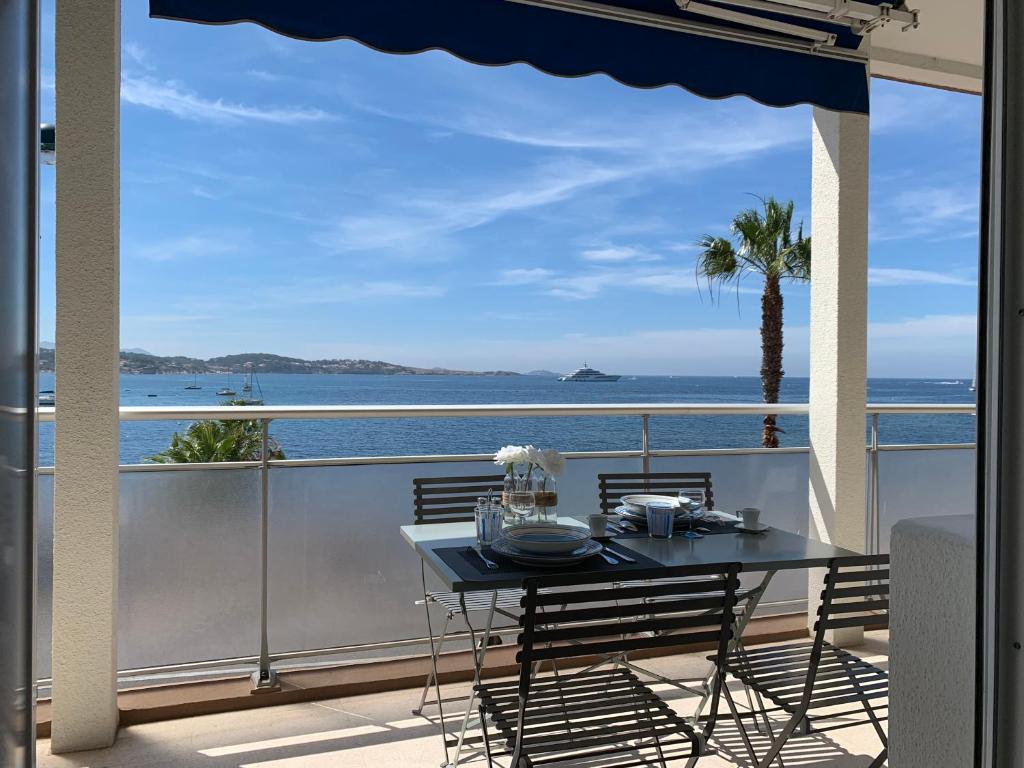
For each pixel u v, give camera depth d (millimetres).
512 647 3607
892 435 31625
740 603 3912
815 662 2186
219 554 3162
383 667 3363
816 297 3885
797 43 3395
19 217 790
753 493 3922
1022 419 750
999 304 766
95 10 2641
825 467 3822
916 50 3967
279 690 3113
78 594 2701
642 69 3160
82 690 2715
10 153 767
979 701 786
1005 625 764
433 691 3250
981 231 791
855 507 3781
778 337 17859
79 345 2664
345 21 2746
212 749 2736
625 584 3410
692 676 3424
